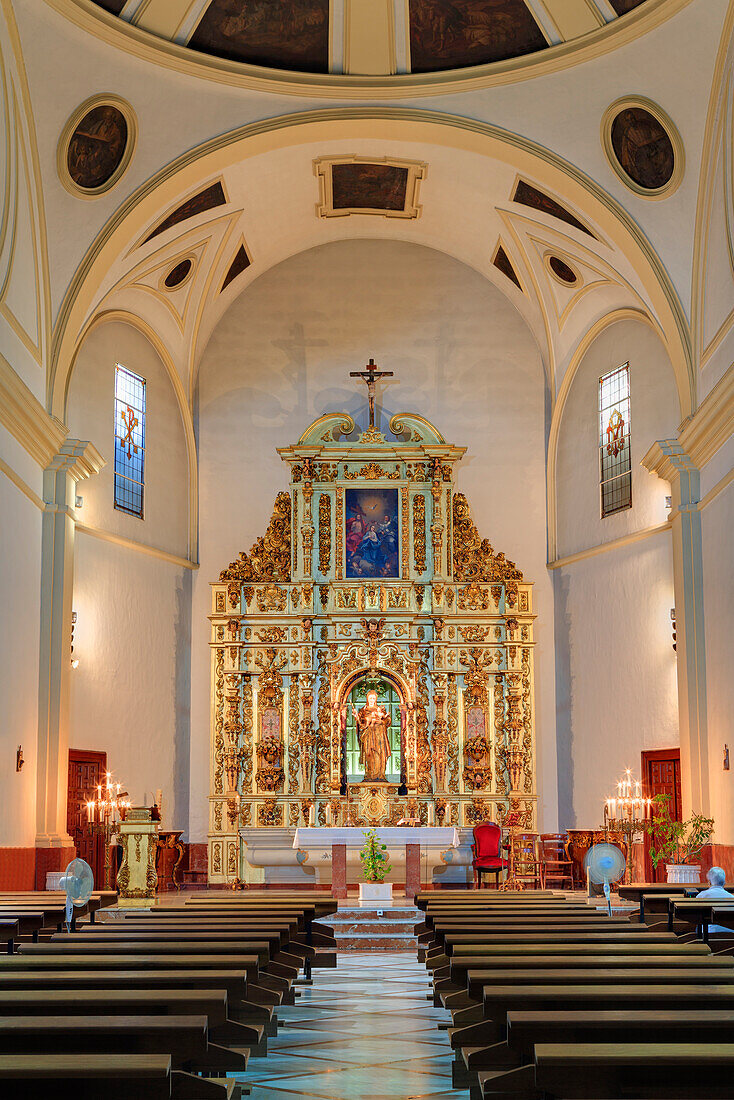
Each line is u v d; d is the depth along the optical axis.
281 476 24.17
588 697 22.41
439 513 23.45
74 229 17.77
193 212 20.28
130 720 21.33
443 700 22.75
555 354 23.86
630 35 16.31
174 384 23.64
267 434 24.30
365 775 22.47
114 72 16.52
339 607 23.19
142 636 21.94
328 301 24.66
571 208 19.42
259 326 24.55
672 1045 4.12
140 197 18.19
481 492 24.06
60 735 17.58
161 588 22.70
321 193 22.28
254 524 23.98
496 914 10.16
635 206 18.19
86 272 18.08
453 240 23.95
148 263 20.58
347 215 23.58
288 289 24.64
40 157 16.55
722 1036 4.45
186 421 23.95
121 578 21.44
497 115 18.34
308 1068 7.59
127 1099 3.99
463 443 24.27
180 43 16.89
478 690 22.94
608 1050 4.01
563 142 18.23
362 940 16.14
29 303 17.17
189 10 16.53
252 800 22.41
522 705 22.78
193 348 23.92
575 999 5.04
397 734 23.05
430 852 21.06
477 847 20.31
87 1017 4.53
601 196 18.38
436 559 23.31
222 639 22.91
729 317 16.45
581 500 23.12
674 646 20.03
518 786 22.42
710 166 16.89
